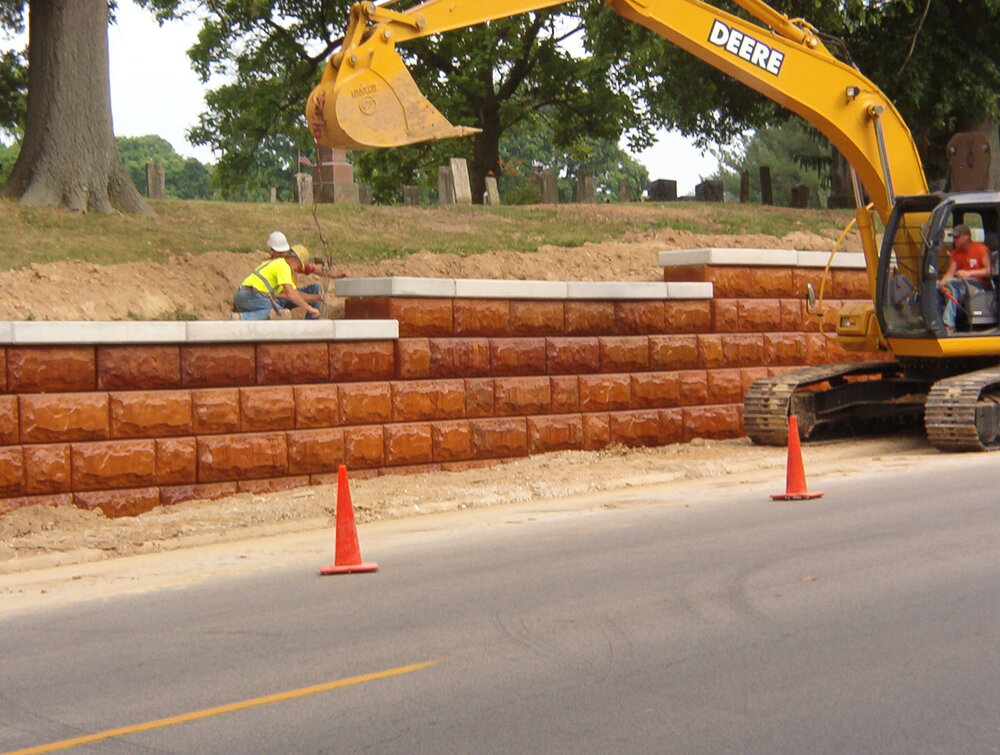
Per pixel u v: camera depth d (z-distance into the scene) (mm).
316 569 9711
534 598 8258
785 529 10328
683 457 15469
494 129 42312
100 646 7633
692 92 32031
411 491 13094
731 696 6059
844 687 6152
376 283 14250
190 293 15242
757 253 17500
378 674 6684
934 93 29406
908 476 13148
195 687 6633
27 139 17359
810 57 15609
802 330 18047
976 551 9117
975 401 14703
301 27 39250
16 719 6238
